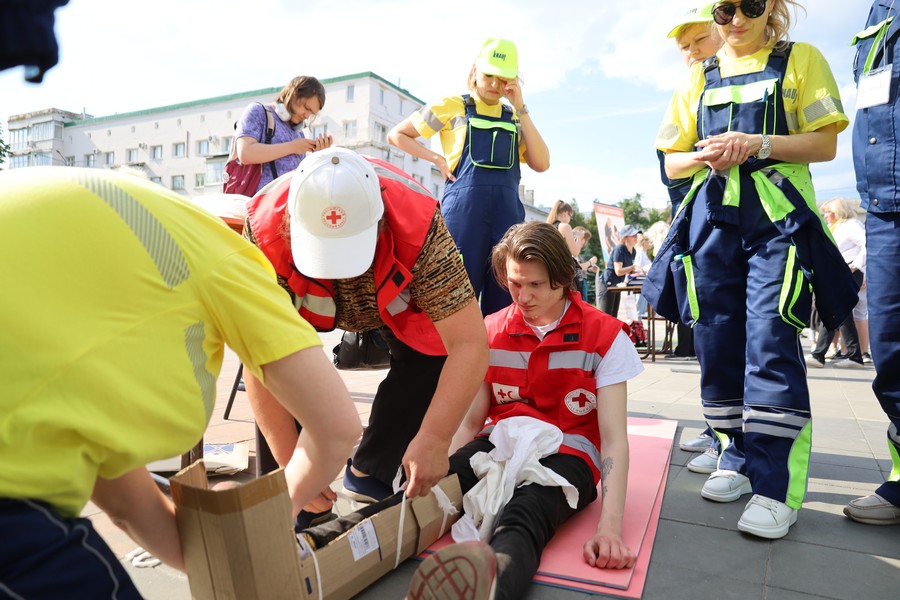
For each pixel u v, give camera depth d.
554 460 1.90
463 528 1.79
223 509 1.07
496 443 1.92
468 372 1.57
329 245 1.47
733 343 2.35
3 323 0.84
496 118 3.04
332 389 1.13
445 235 1.65
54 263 0.88
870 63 2.10
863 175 2.10
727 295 2.34
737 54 2.32
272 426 1.73
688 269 2.40
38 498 0.88
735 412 2.38
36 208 0.90
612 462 1.89
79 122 51.78
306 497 1.25
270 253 1.65
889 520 2.02
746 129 2.23
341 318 1.95
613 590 1.57
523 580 1.44
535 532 1.60
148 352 0.95
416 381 2.07
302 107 3.44
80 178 0.96
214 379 1.10
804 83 2.18
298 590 1.18
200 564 1.16
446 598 1.12
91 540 0.93
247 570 1.08
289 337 1.08
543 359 2.09
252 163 3.29
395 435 2.09
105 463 0.96
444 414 1.53
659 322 13.20
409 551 1.67
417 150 3.16
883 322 2.08
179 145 47.91
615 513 1.79
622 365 2.01
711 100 2.32
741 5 2.15
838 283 2.12
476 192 3.00
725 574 1.69
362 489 2.17
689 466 2.64
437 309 1.63
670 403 4.18
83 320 0.90
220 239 1.09
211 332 1.06
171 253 0.99
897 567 1.73
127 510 1.16
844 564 1.75
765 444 2.04
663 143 2.52
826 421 3.69
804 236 2.14
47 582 0.86
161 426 0.98
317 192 1.45
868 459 2.85
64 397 0.88
